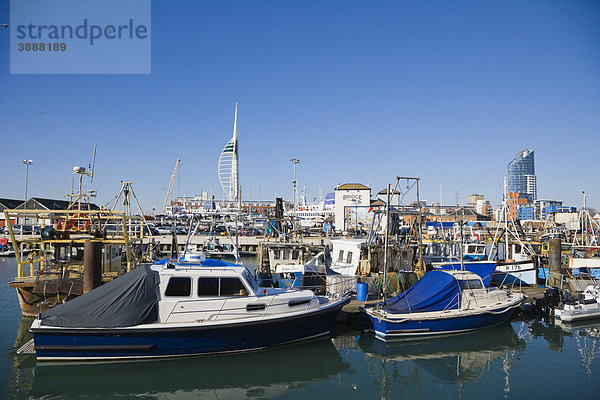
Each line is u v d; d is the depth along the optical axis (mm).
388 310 15055
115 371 11328
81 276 16516
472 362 13023
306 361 12828
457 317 14906
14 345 13430
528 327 16734
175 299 11820
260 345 12781
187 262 13062
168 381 11352
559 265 23359
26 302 16359
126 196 24953
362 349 13977
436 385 11383
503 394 10773
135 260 23594
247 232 58281
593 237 30969
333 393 10914
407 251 21531
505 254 26062
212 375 11766
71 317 11094
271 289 13781
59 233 17625
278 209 29016
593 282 20844
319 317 13625
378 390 11062
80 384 10898
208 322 11836
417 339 14648
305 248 23656
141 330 11195
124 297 11469
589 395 10672
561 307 17594
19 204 65938
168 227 64500
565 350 14148
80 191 21562
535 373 12188
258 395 10750
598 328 16641
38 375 10945
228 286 12492
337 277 18469
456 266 20172
